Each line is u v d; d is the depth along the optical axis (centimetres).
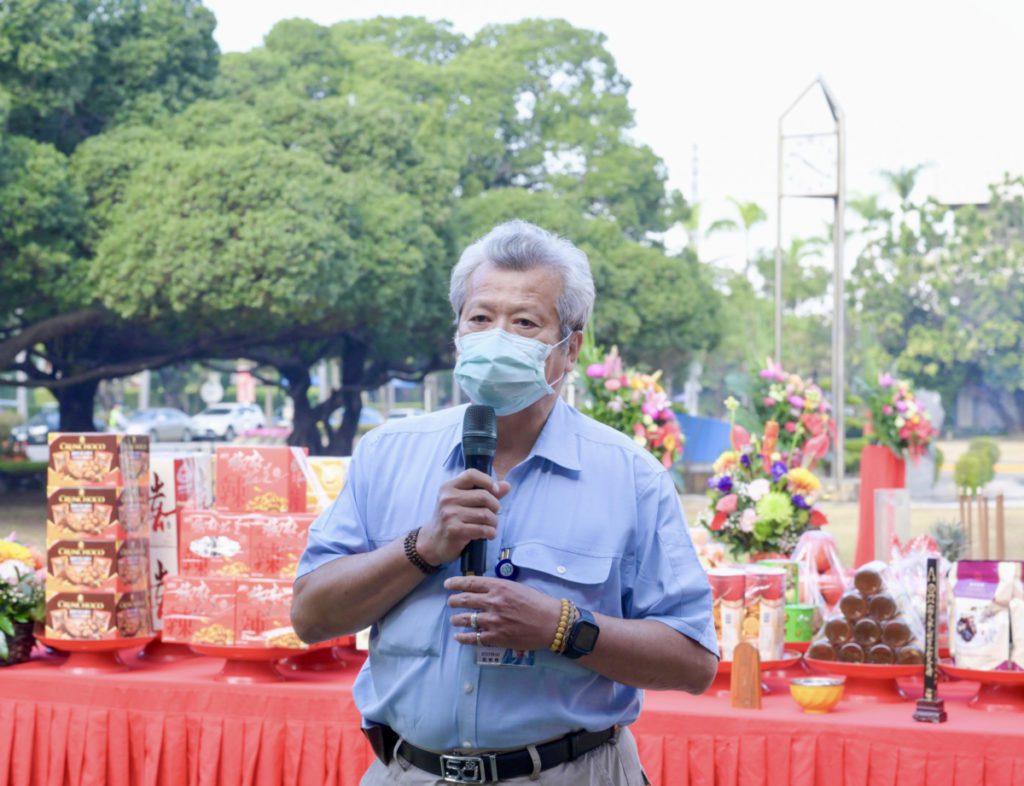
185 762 293
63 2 1848
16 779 302
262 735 288
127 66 1980
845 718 261
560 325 171
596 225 2431
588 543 169
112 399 4425
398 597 165
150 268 1759
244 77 2294
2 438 2733
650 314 2389
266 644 293
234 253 1755
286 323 1959
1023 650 269
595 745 171
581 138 2730
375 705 176
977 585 276
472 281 173
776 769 260
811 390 458
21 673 307
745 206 3409
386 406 4591
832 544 340
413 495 175
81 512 308
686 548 173
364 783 182
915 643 282
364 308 2081
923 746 251
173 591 302
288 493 310
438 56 2986
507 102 2720
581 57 2812
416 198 2103
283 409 4803
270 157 1817
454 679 167
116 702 298
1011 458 2766
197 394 4966
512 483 172
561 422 177
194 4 2070
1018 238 3031
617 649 161
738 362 3484
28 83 1852
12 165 1766
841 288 1642
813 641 292
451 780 169
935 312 3088
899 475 578
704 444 1761
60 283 1834
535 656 166
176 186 1773
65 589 308
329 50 2628
